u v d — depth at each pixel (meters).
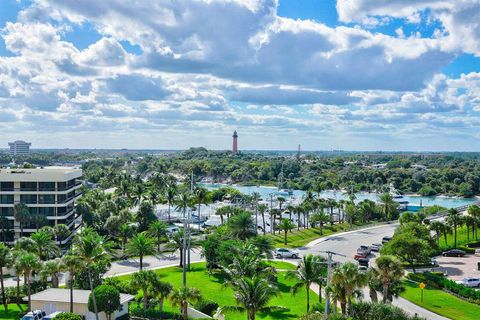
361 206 185.00
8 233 126.88
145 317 74.00
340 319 60.53
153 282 72.31
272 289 60.25
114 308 69.94
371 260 116.06
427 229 122.81
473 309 80.94
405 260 112.75
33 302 73.50
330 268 61.78
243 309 60.47
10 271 102.75
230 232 115.12
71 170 148.75
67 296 75.38
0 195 130.62
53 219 131.38
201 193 171.88
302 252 126.56
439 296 87.75
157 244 134.38
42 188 131.75
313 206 178.12
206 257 102.81
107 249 119.44
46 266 75.81
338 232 160.50
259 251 96.06
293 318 74.81
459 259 122.19
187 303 72.88
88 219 146.75
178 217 195.50
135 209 198.12
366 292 87.19
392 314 60.25
